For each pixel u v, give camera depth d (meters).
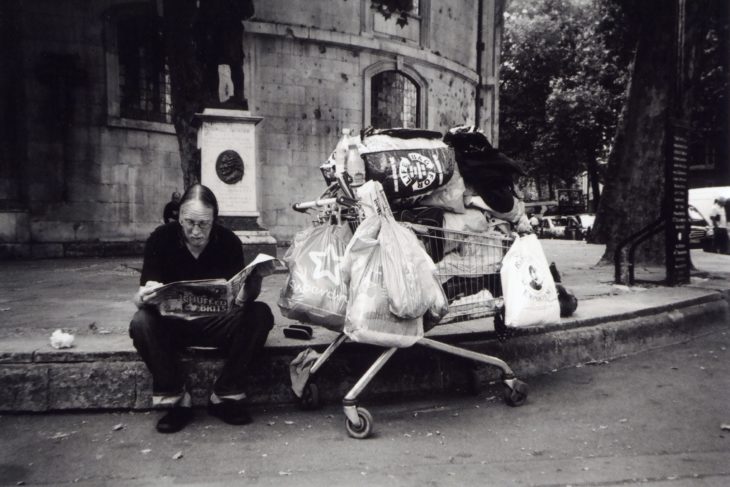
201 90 10.98
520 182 33.91
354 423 3.16
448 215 3.84
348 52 16.09
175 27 10.86
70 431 3.26
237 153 8.80
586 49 28.03
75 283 7.83
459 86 19.48
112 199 13.96
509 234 4.05
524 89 30.48
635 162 9.45
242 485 2.61
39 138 13.24
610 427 3.36
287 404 3.75
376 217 3.21
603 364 4.79
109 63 13.71
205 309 3.16
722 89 22.33
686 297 6.16
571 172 32.06
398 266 3.13
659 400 3.87
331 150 16.02
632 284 7.18
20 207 13.06
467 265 3.76
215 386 3.43
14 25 12.98
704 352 5.22
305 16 15.46
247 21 14.67
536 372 4.48
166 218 10.67
